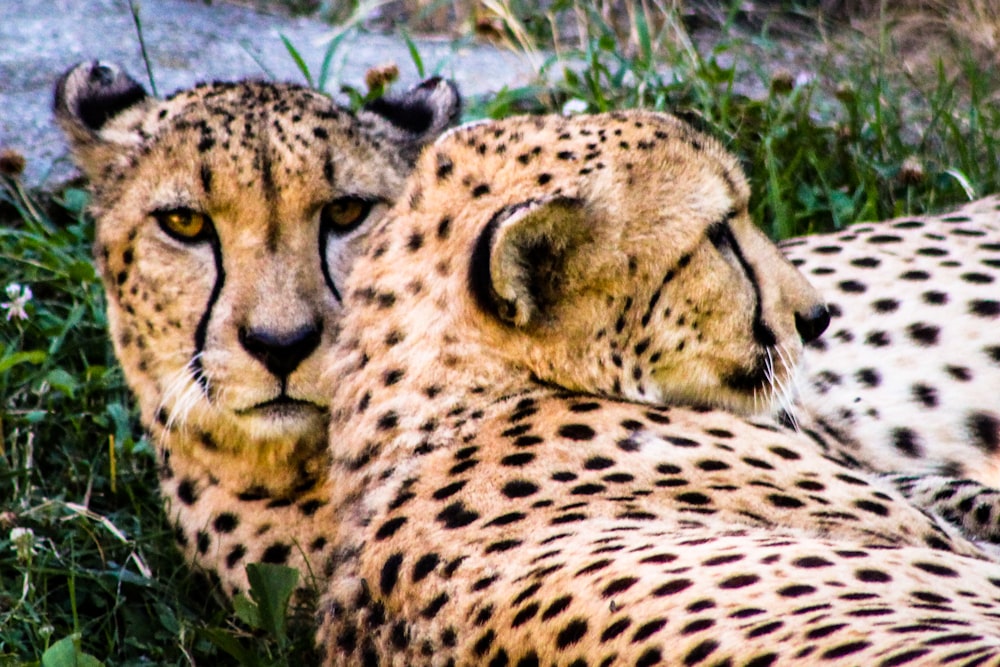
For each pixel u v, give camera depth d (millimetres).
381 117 10227
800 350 8508
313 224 9234
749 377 8266
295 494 9156
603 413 7574
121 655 8984
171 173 9234
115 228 9594
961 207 11562
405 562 6879
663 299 7902
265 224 9094
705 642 5551
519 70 15367
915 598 6055
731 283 8094
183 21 16328
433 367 7535
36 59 14977
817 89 14914
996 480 10328
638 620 5801
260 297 8969
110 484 10391
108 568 9570
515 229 7238
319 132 9398
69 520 9844
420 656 6566
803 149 13156
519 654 6102
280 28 16453
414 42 16312
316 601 8859
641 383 8000
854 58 15516
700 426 7785
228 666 8812
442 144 8055
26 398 10938
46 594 9117
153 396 9594
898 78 15312
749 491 7383
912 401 10367
